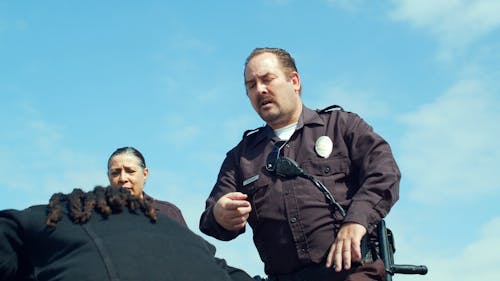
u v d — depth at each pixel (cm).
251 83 485
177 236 322
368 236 439
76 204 312
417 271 440
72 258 296
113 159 723
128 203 323
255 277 465
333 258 414
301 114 485
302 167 464
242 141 501
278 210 456
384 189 434
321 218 446
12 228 311
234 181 489
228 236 455
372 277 425
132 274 291
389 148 462
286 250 450
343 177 459
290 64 491
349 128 469
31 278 310
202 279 306
